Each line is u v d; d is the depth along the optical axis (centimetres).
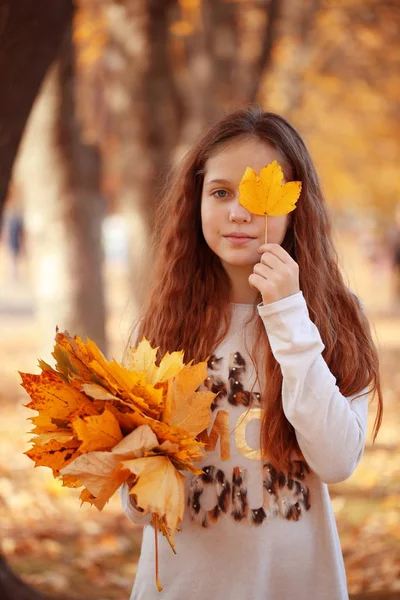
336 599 219
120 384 197
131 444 189
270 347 223
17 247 2883
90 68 976
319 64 1398
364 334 238
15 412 947
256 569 215
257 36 965
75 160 862
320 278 232
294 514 218
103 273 904
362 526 557
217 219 222
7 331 1730
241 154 223
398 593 421
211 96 870
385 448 772
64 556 502
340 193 1961
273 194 208
